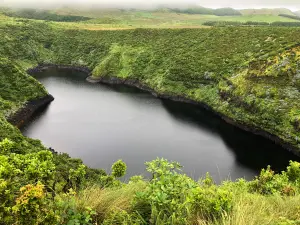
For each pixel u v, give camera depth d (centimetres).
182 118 6431
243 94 6212
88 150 4762
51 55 12362
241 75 6756
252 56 7531
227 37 9338
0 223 377
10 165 443
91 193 578
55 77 10338
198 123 6147
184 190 584
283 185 1052
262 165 4428
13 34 12281
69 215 473
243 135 5556
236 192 784
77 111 6769
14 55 11319
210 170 4222
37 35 12950
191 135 5494
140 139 5241
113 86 9431
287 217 576
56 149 4791
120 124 5962
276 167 4388
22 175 475
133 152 4716
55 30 13725
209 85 7544
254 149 4953
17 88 7069
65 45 12738
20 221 379
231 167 4319
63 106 7131
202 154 4712
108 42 12050
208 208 514
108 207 539
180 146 4994
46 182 534
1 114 5806
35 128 5719
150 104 7450
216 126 5997
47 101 7356
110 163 4350
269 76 6212
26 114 6419
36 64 11612
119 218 505
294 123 5066
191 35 10506
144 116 6500
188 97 7631
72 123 5994
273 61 6506
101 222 514
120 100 7762
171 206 514
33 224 385
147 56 10188
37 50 12250
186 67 8375
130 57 10469
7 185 407
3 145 608
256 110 5778
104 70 10188
